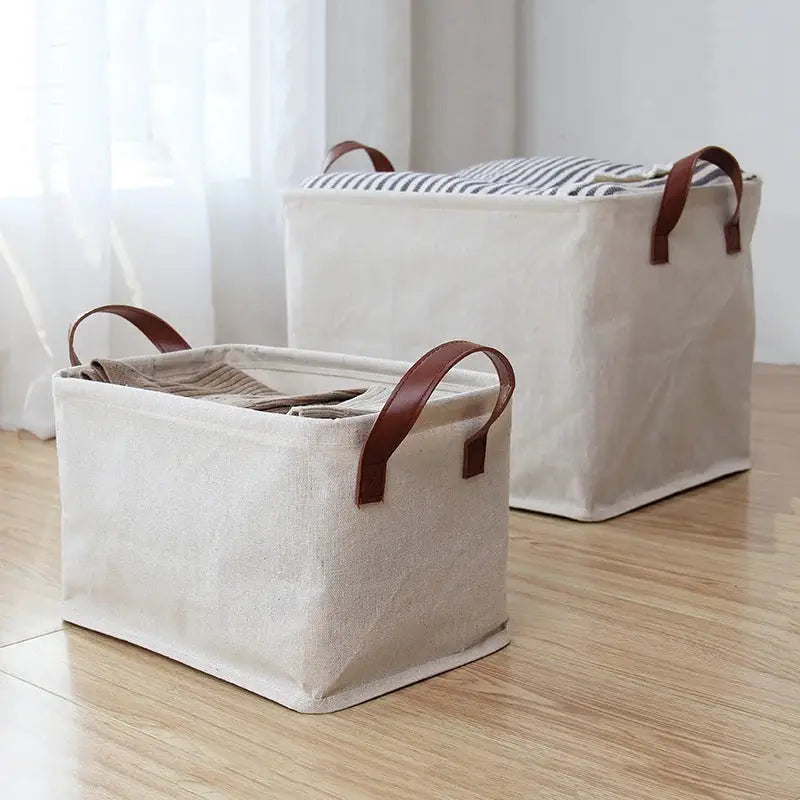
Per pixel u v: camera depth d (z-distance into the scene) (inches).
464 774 37.9
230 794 36.6
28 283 81.0
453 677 44.9
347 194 70.4
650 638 48.9
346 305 71.7
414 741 40.0
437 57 112.5
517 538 61.8
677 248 66.9
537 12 117.6
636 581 55.6
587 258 62.3
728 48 107.1
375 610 42.5
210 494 43.6
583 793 36.8
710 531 63.0
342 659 41.9
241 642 43.6
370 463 40.8
